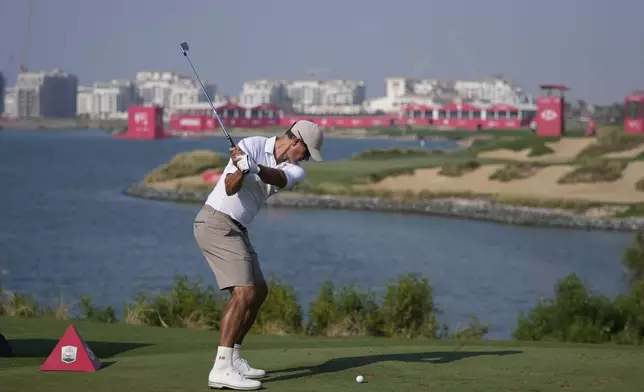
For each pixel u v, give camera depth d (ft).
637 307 51.31
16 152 499.51
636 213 176.24
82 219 180.14
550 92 325.21
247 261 23.32
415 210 197.16
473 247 140.05
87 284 102.22
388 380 23.67
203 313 50.62
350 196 212.43
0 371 25.11
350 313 51.98
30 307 51.65
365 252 133.28
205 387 22.68
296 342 38.34
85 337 37.58
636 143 270.87
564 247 140.05
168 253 131.85
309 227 166.40
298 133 23.61
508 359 28.32
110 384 22.84
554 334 49.47
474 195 205.57
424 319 53.16
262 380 23.82
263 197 23.54
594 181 209.67
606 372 25.49
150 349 33.50
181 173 255.91
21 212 193.47
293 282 104.73
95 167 367.25
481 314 81.56
